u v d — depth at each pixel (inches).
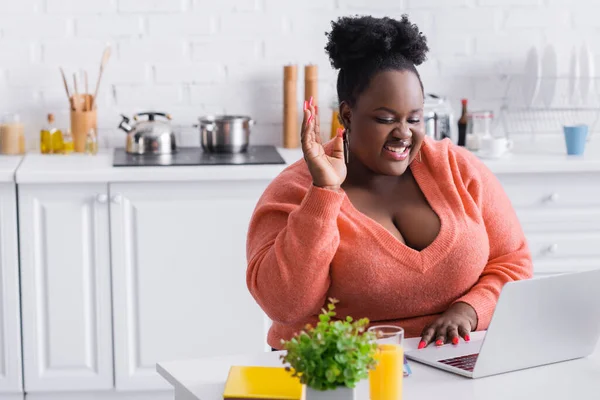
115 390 159.0
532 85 176.4
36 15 172.6
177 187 154.6
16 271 153.3
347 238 92.4
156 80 176.7
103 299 155.6
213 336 158.9
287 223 89.5
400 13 180.2
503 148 165.6
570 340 85.2
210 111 178.7
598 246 165.6
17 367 155.2
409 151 92.8
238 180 155.3
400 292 92.9
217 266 157.2
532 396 76.5
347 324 69.2
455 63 182.4
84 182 152.4
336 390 68.2
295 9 177.6
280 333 96.7
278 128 180.9
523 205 163.6
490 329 79.4
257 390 72.6
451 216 95.0
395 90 90.2
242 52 177.8
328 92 180.1
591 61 173.3
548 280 81.0
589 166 161.2
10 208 151.9
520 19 182.2
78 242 154.2
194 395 76.6
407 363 82.5
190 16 175.6
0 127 168.4
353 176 96.5
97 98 176.1
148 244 155.4
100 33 174.4
